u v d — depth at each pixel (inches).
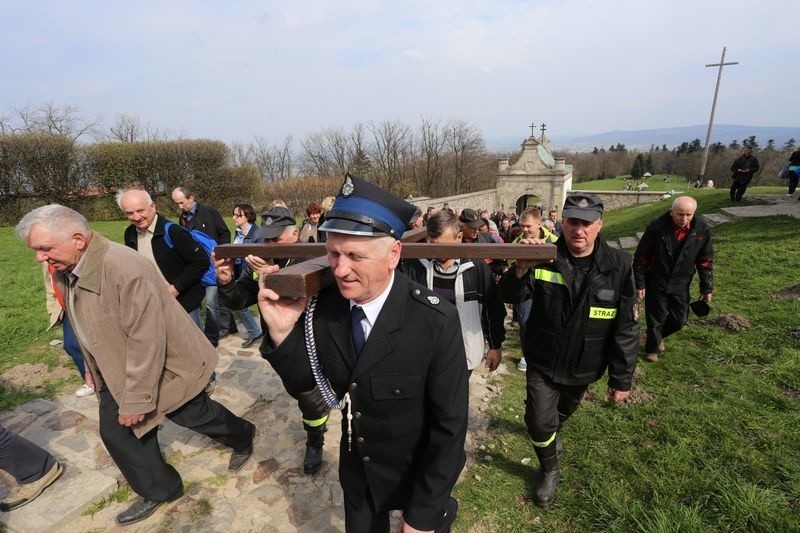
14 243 521.7
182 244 143.7
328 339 60.2
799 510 94.0
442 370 58.6
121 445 92.7
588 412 137.2
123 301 84.0
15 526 96.7
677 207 155.3
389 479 66.2
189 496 108.3
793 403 130.6
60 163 765.9
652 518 95.3
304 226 237.9
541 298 97.3
